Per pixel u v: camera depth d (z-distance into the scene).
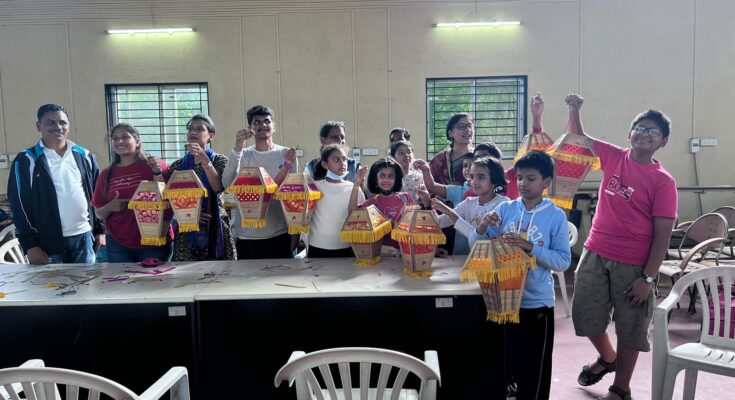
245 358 1.99
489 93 5.59
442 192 2.60
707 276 1.95
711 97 5.43
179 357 1.90
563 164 2.00
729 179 5.51
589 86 5.45
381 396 1.30
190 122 2.60
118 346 1.92
